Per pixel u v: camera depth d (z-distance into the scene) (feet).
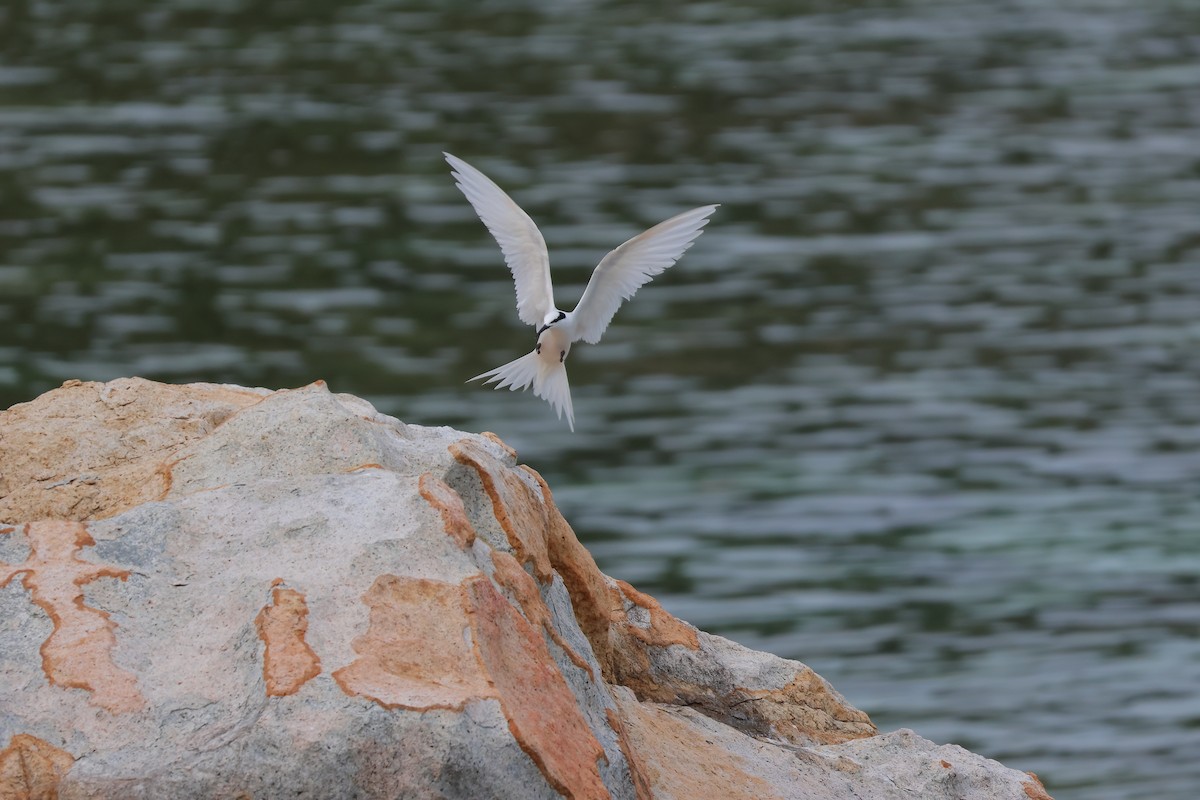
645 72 143.64
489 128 128.88
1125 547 74.38
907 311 103.24
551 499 29.53
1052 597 69.41
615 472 82.28
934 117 137.80
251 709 20.94
